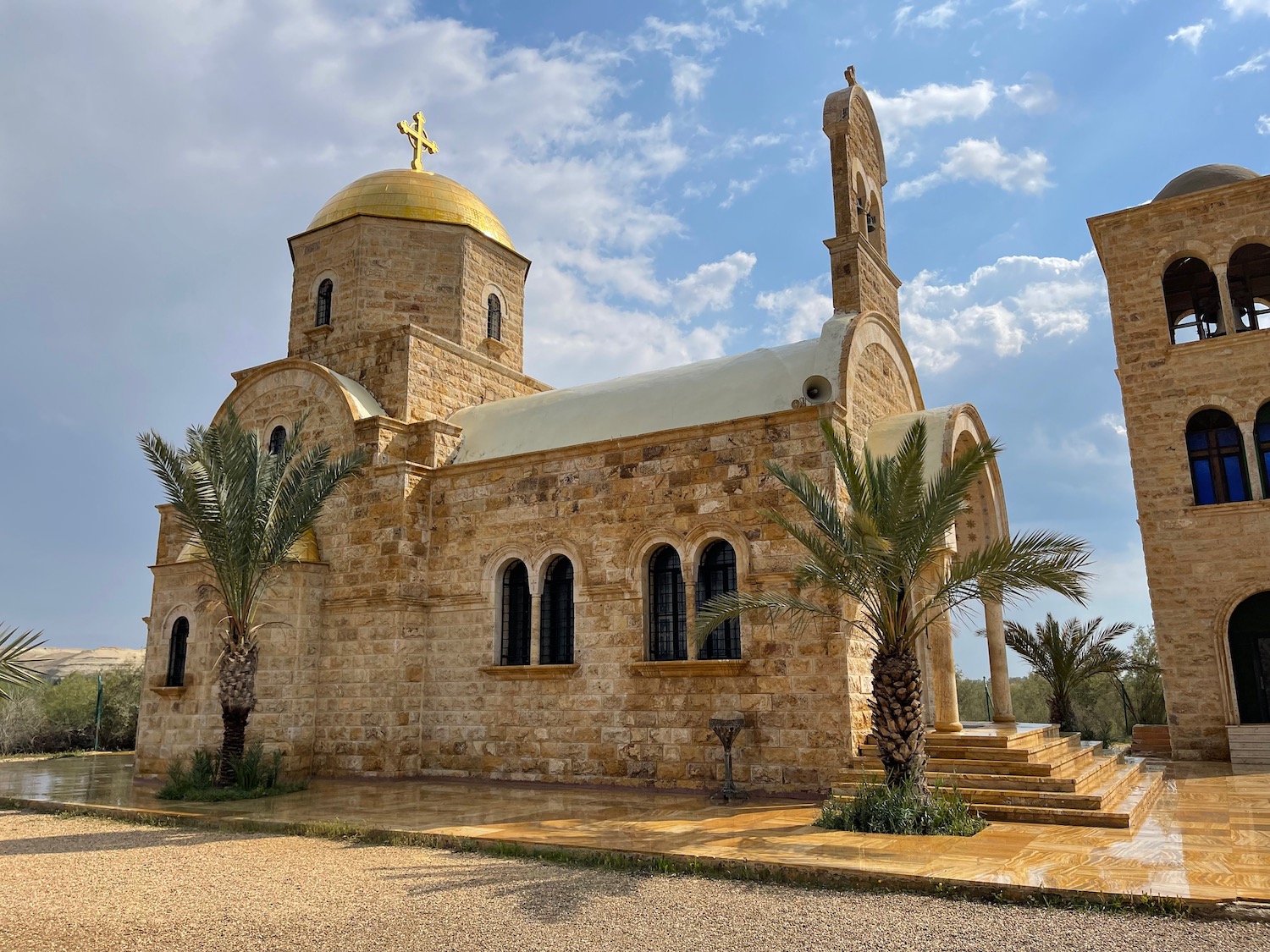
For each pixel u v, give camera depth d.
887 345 22.45
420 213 28.44
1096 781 16.44
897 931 8.38
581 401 23.09
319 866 11.86
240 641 19.41
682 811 15.52
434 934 8.48
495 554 22.06
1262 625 23.97
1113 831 12.89
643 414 21.41
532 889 10.27
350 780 21.20
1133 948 7.73
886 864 10.59
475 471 22.83
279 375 25.66
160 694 23.41
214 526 19.14
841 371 19.17
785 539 18.28
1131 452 25.84
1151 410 25.78
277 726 21.89
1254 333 24.72
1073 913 8.92
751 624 18.31
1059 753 17.67
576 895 9.95
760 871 10.74
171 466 19.16
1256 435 24.50
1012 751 15.96
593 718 19.89
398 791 18.88
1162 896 8.89
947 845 11.81
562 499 21.36
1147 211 26.55
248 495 19.47
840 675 17.25
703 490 19.48
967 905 9.31
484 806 16.45
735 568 19.12
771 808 15.70
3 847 13.70
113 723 38.97
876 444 19.59
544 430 22.86
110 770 25.94
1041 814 13.79
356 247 27.81
